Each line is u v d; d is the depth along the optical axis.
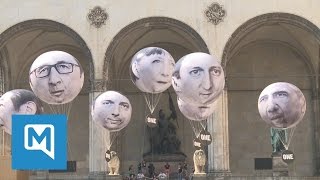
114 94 33.22
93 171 44.31
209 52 45.34
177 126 53.31
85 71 54.38
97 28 46.09
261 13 45.66
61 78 23.03
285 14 45.59
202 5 46.00
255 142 52.66
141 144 53.22
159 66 26.70
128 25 46.03
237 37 45.72
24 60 53.53
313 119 52.22
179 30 48.34
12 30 46.56
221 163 44.00
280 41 53.06
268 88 32.44
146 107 53.66
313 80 52.53
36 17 46.59
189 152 52.88
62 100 23.92
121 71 53.81
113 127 33.22
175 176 51.28
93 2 46.47
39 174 50.88
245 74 53.62
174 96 53.62
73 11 46.44
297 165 51.66
